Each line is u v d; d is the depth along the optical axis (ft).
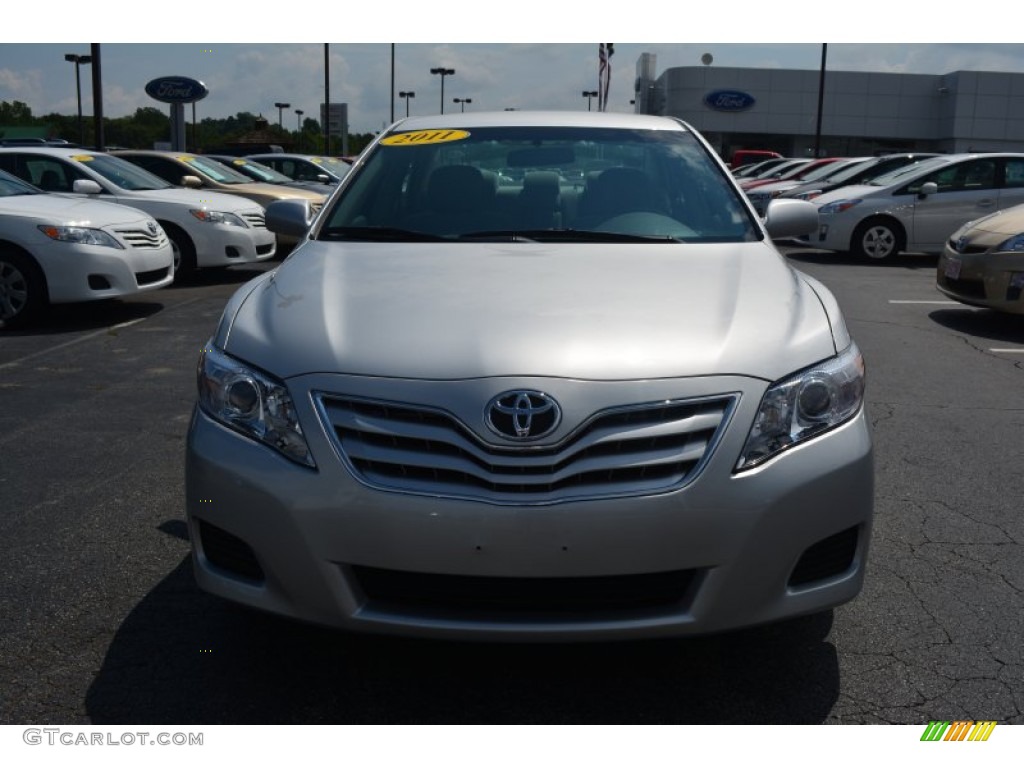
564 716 8.51
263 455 8.14
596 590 7.88
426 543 7.71
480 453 7.76
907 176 44.98
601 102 99.55
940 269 28.32
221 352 8.84
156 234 29.30
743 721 8.44
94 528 12.59
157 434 16.83
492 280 9.86
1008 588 10.96
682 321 8.80
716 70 167.12
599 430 7.86
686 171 13.14
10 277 26.81
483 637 7.85
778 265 10.77
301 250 11.53
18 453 15.75
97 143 60.54
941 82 168.55
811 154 162.30
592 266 10.41
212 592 8.56
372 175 13.26
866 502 8.45
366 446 7.95
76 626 9.99
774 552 7.98
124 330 26.76
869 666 9.29
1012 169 44.68
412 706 8.64
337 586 7.93
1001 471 15.08
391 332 8.61
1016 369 22.35
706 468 7.88
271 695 8.79
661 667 9.26
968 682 9.02
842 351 8.82
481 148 13.58
